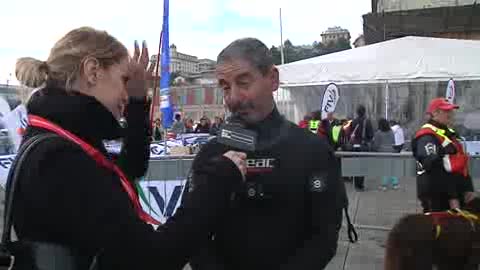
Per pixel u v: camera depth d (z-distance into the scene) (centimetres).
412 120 1476
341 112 1525
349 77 1116
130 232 116
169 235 120
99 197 116
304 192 179
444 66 1078
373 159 602
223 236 182
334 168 188
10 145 570
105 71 133
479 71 1065
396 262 347
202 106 4594
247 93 180
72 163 117
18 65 134
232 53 181
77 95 129
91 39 133
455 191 463
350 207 640
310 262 173
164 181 551
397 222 369
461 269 353
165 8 801
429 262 343
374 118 1494
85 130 129
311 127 1103
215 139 185
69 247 116
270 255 178
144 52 186
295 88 1427
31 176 117
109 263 116
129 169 184
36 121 127
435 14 2391
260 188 176
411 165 593
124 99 140
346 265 523
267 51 185
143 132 187
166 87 829
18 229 121
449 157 464
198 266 183
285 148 180
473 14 2330
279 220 178
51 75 131
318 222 178
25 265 116
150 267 116
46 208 115
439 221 347
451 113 480
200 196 126
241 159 135
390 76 1098
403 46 1176
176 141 1138
